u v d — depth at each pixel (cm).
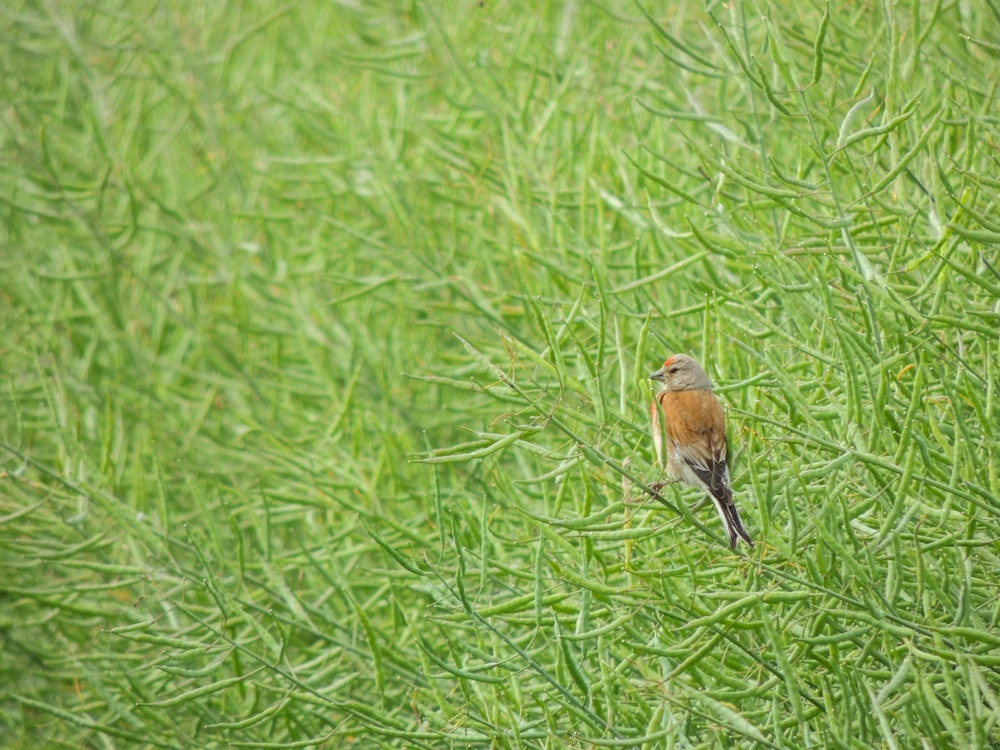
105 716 1370
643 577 907
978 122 1024
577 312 1262
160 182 2277
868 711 846
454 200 1691
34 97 2259
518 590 1116
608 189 1510
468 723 1002
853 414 895
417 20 2030
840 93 1323
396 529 1288
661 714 895
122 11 2464
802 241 1106
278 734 1370
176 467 1698
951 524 900
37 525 1495
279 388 1830
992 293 898
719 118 1178
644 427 1146
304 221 2161
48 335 1777
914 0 1094
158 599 1316
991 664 774
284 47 2642
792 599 836
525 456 1451
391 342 1748
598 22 1898
